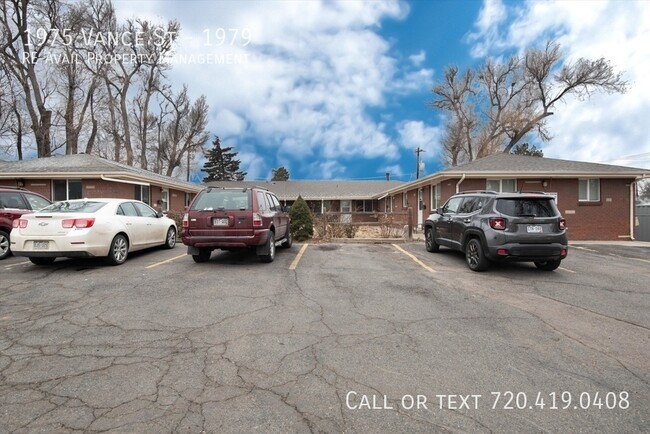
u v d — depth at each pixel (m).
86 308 4.61
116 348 3.42
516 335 3.88
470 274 7.04
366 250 10.29
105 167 16.31
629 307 4.96
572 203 15.24
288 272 6.95
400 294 5.48
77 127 28.61
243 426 2.29
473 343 3.64
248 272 6.89
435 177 15.59
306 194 33.84
